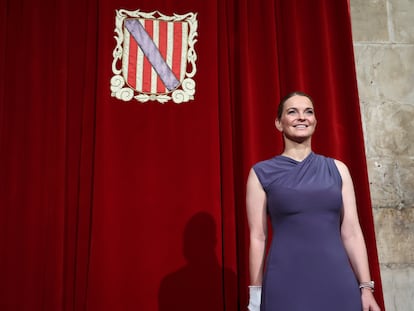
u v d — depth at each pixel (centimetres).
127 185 236
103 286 223
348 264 145
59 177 231
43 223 231
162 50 251
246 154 240
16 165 234
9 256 227
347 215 155
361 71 267
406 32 274
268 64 253
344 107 253
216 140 242
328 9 264
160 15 255
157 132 243
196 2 257
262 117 249
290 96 165
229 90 252
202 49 253
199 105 246
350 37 255
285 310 140
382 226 252
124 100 244
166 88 247
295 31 256
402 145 261
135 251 230
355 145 244
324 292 140
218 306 229
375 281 227
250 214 157
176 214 236
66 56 245
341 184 156
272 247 150
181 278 230
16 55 244
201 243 233
